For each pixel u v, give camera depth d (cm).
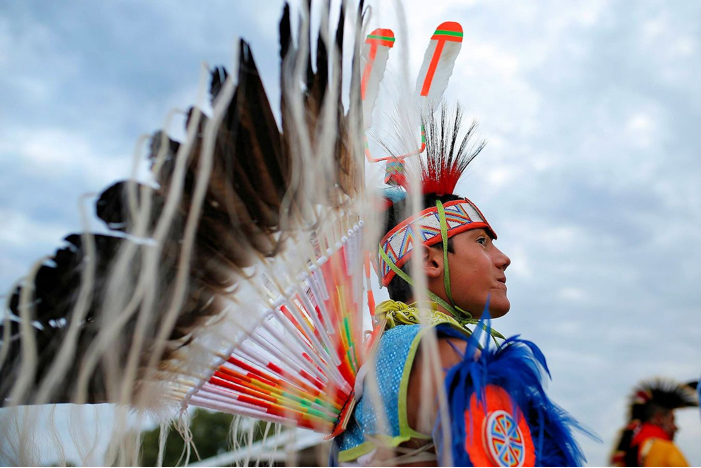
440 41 179
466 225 159
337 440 143
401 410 124
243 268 115
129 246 89
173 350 116
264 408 138
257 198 113
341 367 139
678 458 130
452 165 171
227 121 108
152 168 100
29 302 102
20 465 106
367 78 143
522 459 115
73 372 105
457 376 119
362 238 137
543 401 126
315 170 112
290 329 133
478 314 158
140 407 119
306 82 114
